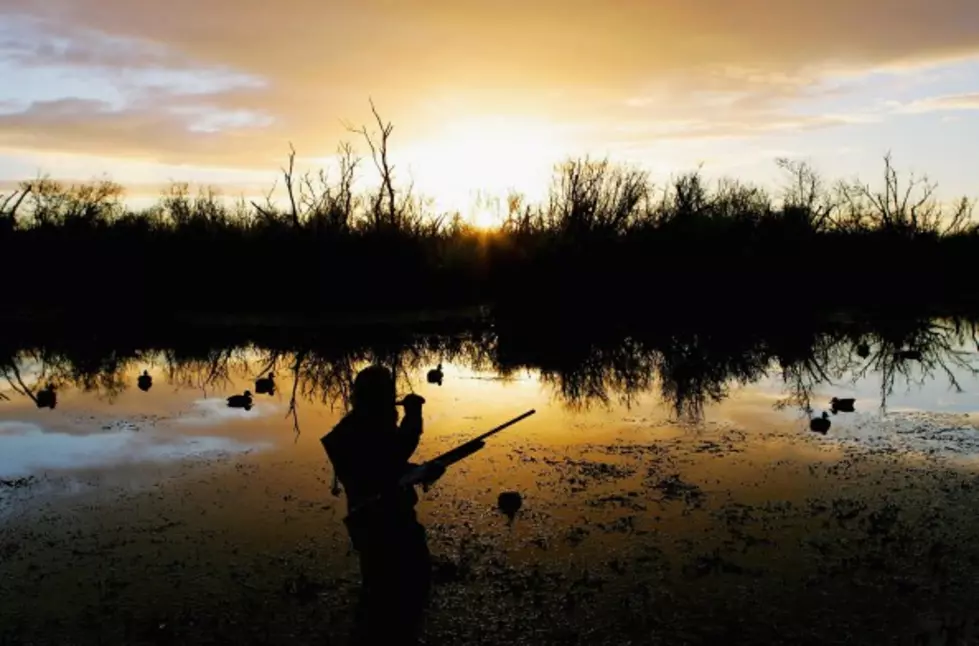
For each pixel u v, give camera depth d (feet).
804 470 34.24
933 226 139.95
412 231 124.47
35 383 62.28
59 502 31.22
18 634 20.65
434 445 39.52
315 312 115.65
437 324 103.96
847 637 19.86
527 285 118.83
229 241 121.39
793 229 129.49
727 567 23.81
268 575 23.82
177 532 27.55
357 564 24.50
